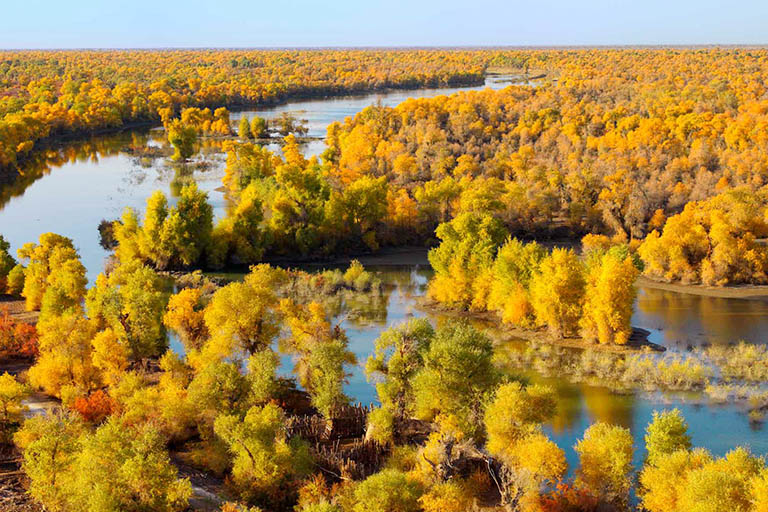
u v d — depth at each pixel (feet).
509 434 164.86
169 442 183.62
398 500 143.84
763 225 350.43
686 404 211.41
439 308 311.06
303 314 240.73
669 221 346.74
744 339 267.80
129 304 233.35
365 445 175.32
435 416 187.73
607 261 264.72
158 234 365.40
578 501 150.20
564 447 186.50
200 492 157.17
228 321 220.43
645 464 162.61
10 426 183.32
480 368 185.37
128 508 139.03
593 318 265.95
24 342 247.09
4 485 157.07
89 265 363.76
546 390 169.68
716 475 133.49
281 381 208.54
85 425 181.06
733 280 339.36
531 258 288.30
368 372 203.00
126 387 195.52
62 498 140.56
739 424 197.98
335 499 145.89
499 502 158.61
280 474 157.79
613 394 220.23
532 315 285.64
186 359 225.76
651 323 287.48
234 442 164.14
